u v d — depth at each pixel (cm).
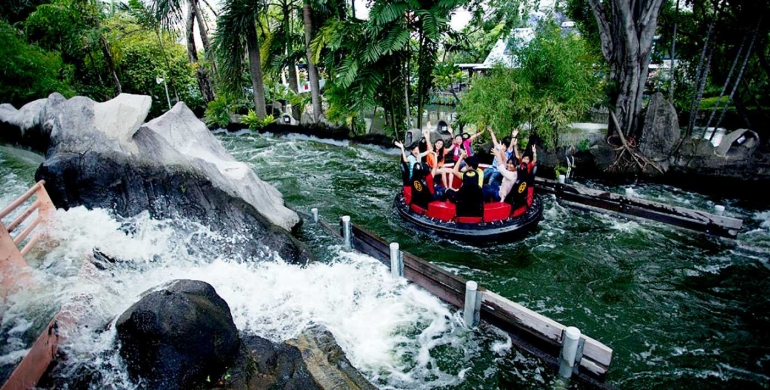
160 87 2266
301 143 1759
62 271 504
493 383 494
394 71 1370
